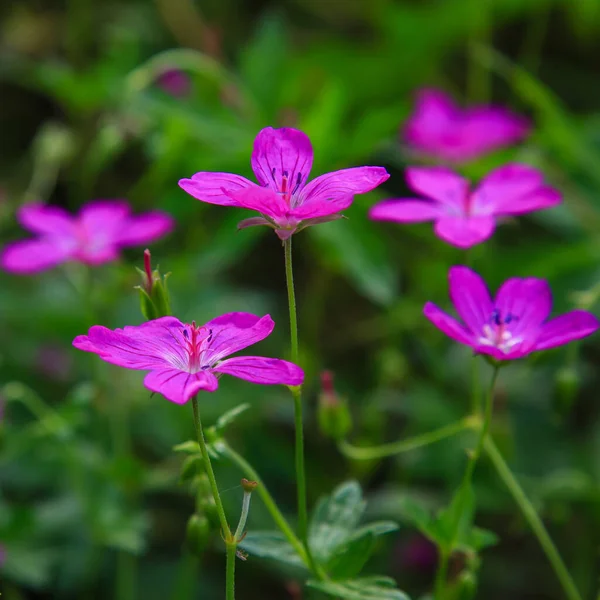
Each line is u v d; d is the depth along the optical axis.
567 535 0.66
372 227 0.66
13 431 0.66
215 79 0.69
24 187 0.74
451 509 0.58
